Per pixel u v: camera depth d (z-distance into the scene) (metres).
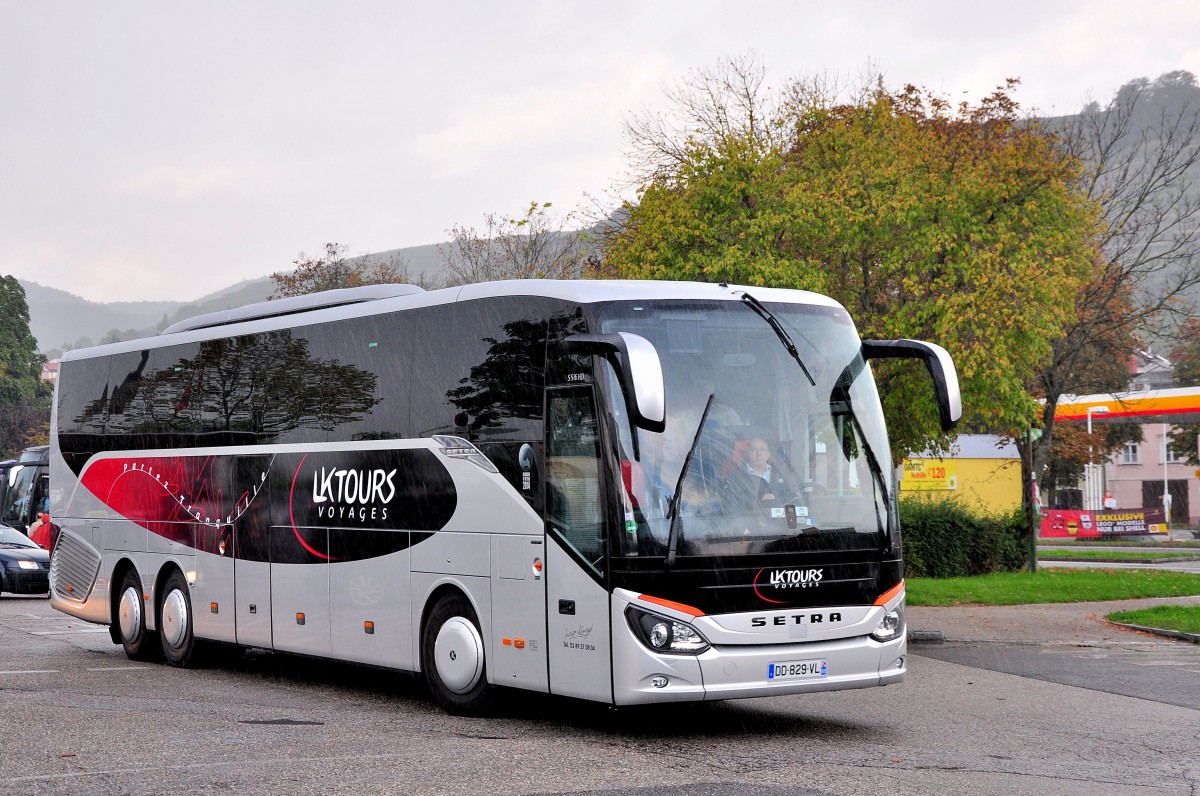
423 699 13.23
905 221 23.95
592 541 10.32
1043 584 27.75
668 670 9.95
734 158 24.38
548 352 10.95
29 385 109.25
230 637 15.16
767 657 10.21
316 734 10.55
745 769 9.05
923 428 24.69
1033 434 33.50
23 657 17.25
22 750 9.62
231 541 15.17
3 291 111.06
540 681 10.80
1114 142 34.22
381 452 12.87
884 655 10.81
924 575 30.69
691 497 10.21
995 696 13.48
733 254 23.48
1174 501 90.12
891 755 9.76
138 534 17.03
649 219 25.06
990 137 31.39
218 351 15.78
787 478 10.62
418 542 12.25
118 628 17.47
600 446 10.30
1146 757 9.82
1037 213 24.23
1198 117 34.19
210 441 15.73
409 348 12.67
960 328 23.45
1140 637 19.52
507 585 11.16
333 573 13.43
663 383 9.76
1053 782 8.71
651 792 8.10
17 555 28.20
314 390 14.01
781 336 10.99
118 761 9.17
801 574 10.45
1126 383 52.56
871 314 25.16
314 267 53.06
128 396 17.55
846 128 26.03
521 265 40.31
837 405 11.02
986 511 33.62
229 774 8.66
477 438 11.65
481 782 8.41
